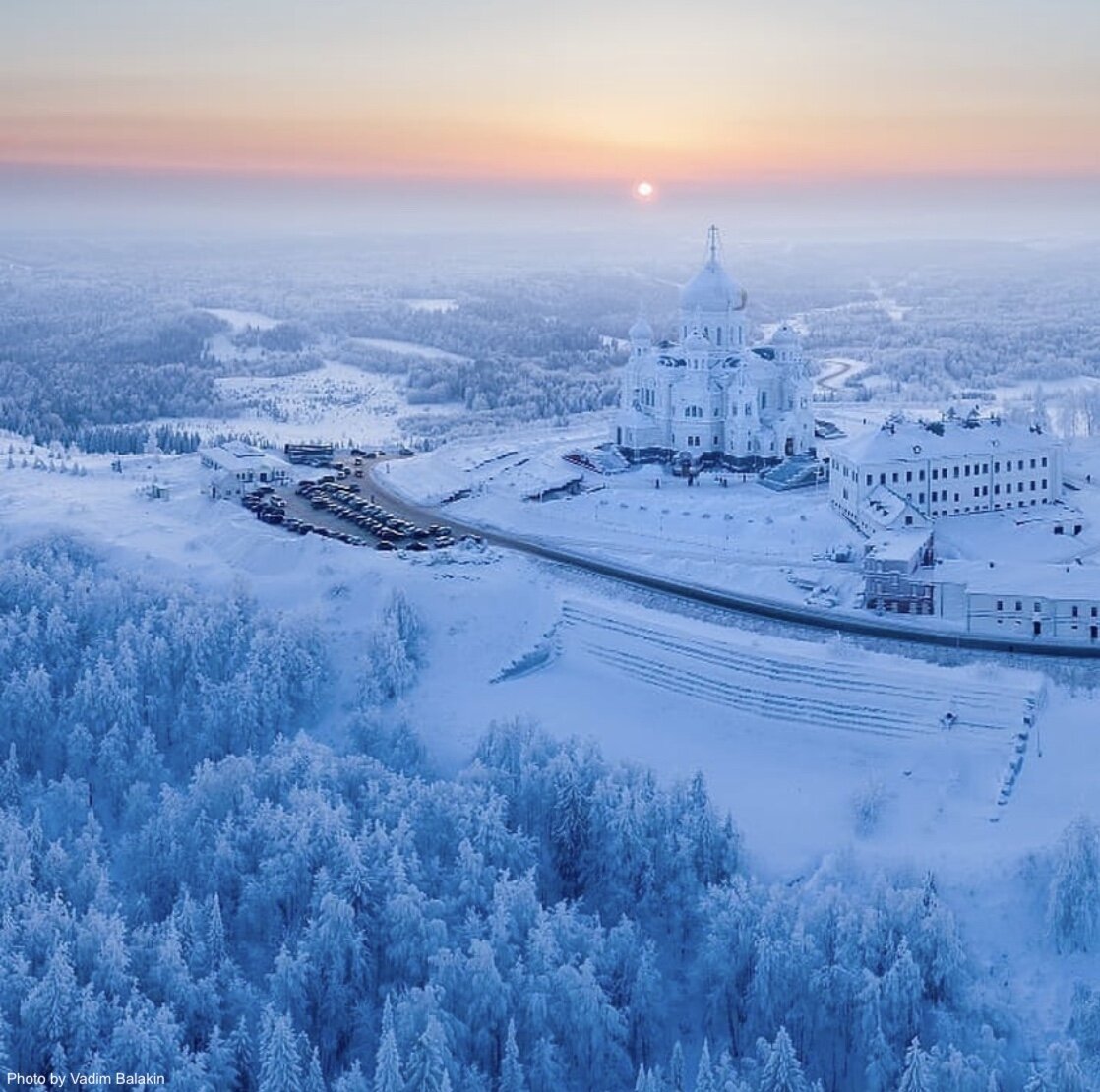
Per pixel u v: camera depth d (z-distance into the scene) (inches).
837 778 7352.4
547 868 6574.8
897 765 7381.9
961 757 7303.2
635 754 7746.1
